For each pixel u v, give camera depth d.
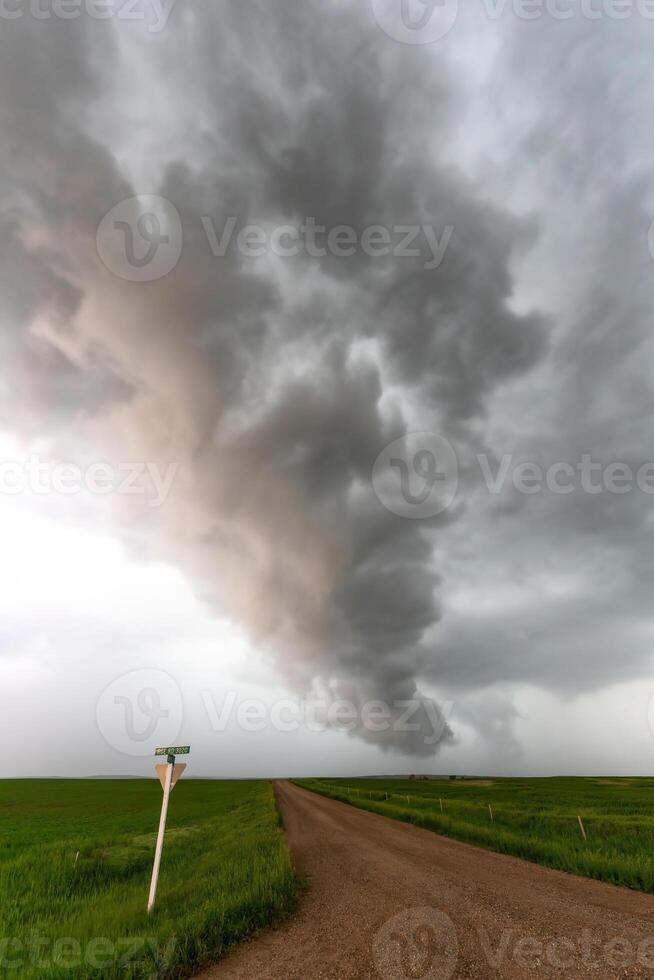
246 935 8.01
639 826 18.11
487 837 17.94
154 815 40.00
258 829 21.25
